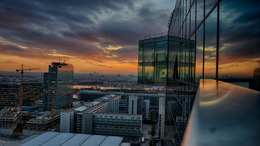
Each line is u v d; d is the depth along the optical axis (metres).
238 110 1.33
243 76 4.84
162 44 29.33
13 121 171.88
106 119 137.12
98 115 137.75
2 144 98.38
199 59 9.77
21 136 140.38
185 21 15.25
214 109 1.37
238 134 0.75
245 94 2.25
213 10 7.41
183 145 0.77
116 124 135.88
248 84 4.59
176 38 21.88
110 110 194.12
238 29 5.15
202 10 9.38
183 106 13.54
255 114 1.17
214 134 0.77
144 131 149.75
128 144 85.06
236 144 0.59
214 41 7.29
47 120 154.38
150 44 32.50
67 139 85.31
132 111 184.50
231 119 1.04
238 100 1.82
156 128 159.12
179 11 20.02
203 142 0.65
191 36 12.32
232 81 5.39
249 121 1.00
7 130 150.12
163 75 29.03
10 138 139.12
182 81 14.74
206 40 8.46
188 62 12.99
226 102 1.68
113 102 194.75
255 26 4.31
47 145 77.88
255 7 4.33
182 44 16.44
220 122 0.98
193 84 10.78
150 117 198.75
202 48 9.19
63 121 140.00
